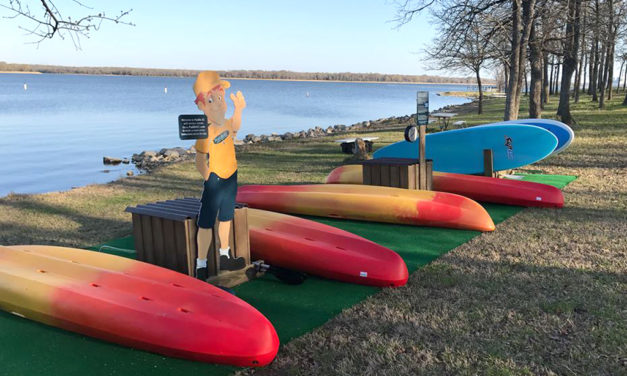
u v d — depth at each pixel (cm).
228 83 458
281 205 772
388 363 337
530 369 325
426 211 672
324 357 346
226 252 480
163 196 974
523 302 423
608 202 783
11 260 466
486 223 647
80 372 331
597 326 378
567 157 1252
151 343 347
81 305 377
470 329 380
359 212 712
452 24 1470
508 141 922
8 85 14600
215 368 337
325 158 1494
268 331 341
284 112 5656
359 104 7875
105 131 3231
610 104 3362
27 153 2175
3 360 349
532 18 1325
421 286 470
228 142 463
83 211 848
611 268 497
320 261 496
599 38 2030
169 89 13575
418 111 763
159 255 501
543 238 607
